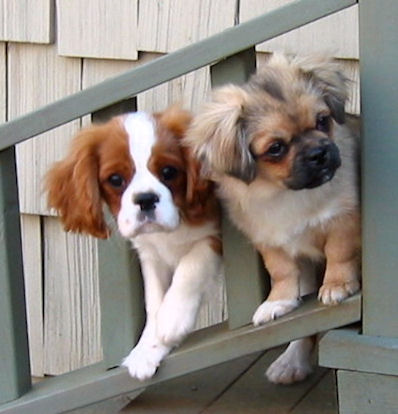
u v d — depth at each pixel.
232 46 3.33
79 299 4.77
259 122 3.31
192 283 3.74
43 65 4.57
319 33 4.20
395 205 3.29
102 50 4.46
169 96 4.44
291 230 3.52
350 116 3.72
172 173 3.47
